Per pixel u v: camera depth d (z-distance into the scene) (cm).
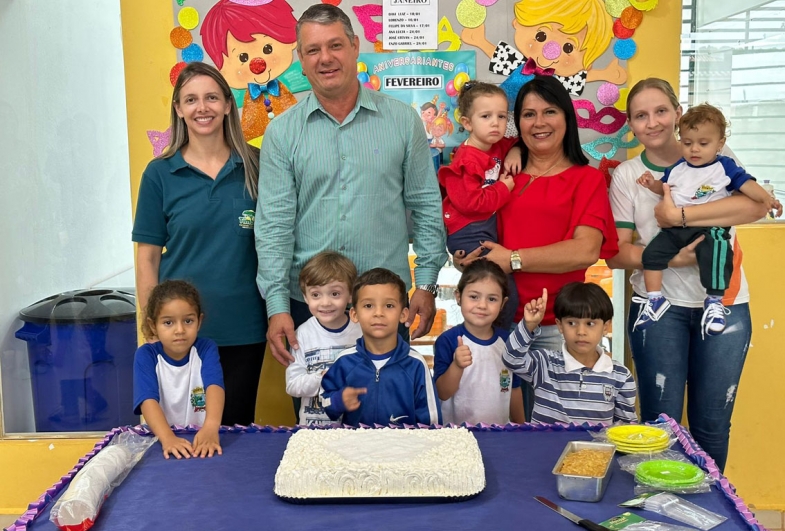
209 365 215
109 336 307
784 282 302
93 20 295
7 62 299
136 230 252
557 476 153
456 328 246
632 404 221
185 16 289
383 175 251
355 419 212
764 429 311
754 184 250
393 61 293
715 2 290
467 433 178
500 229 271
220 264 253
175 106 252
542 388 227
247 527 142
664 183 258
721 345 258
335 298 236
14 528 143
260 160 255
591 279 322
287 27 290
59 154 304
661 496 150
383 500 152
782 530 303
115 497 156
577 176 261
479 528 140
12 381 312
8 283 310
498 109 262
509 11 291
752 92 296
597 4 290
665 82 265
